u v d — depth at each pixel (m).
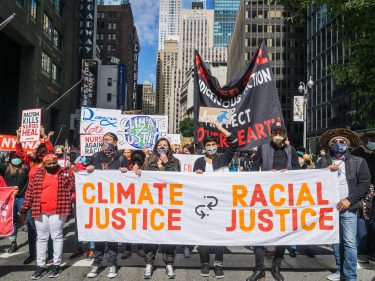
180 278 5.67
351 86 11.09
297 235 5.85
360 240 6.23
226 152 6.23
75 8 51.31
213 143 6.20
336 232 5.77
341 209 5.36
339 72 10.76
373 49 9.62
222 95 7.11
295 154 6.21
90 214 6.07
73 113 50.12
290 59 85.12
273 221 5.90
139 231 6.00
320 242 5.80
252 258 6.86
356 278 5.32
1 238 8.41
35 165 6.84
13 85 35.09
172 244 5.91
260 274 5.52
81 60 55.00
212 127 6.99
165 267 6.25
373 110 29.23
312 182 5.87
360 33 10.01
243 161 11.55
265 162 6.09
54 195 5.73
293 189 5.90
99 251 5.91
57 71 43.19
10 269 6.07
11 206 6.91
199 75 7.21
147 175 6.07
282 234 5.86
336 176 5.80
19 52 35.00
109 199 6.08
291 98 84.31
